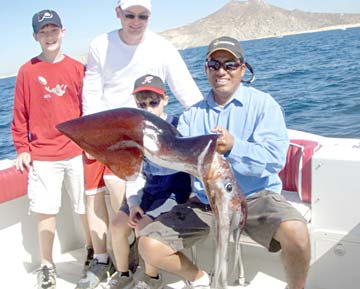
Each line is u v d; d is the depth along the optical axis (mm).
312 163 2893
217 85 2760
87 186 3305
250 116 2734
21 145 3385
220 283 2354
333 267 2943
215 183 2207
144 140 2211
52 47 3248
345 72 20984
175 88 3523
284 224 2494
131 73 3373
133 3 3141
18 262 3570
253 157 2516
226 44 2691
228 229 2295
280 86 18406
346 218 2855
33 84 3248
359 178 2775
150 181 2979
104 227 3338
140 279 2961
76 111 3430
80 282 3201
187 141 2180
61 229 3799
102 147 2219
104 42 3346
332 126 10445
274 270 3123
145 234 2668
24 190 3477
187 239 2678
